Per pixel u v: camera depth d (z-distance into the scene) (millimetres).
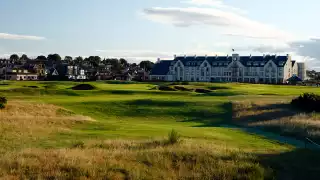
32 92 79438
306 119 46594
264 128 43531
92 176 20875
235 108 57688
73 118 43156
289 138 37156
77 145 27141
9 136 30297
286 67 188000
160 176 21500
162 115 55844
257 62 192250
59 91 81500
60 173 20812
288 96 73062
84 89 89750
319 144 33562
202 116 55094
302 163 25094
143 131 36188
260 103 59906
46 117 42531
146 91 85562
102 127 38594
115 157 23984
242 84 120938
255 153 27438
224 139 34625
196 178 21469
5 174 20438
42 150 25000
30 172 20922
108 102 62375
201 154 24781
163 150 25344
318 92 87000
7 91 79062
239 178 21656
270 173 22484
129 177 21125
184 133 35969
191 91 90375
